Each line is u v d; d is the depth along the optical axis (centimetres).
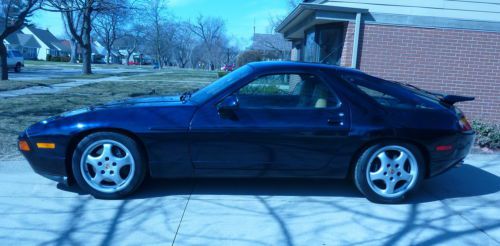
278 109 396
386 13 852
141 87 1742
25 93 1315
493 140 676
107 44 6756
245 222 354
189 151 390
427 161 414
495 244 327
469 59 862
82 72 2980
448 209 401
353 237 332
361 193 432
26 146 390
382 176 402
